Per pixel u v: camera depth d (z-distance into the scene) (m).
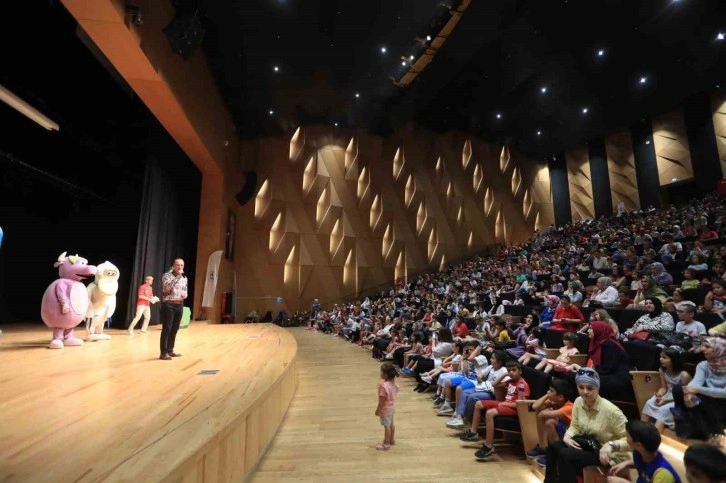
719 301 5.18
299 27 11.70
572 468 2.61
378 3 11.59
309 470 3.25
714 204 13.94
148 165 9.99
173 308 5.08
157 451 2.04
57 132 7.53
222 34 10.88
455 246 21.34
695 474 1.45
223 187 13.74
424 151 21.75
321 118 18.77
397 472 3.22
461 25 13.09
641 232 12.53
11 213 9.60
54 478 1.72
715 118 17.08
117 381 3.69
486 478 3.13
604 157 21.39
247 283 16.62
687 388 3.10
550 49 14.80
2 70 5.93
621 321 5.72
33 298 10.09
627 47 14.73
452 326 8.61
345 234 18.89
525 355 5.19
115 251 10.23
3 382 3.58
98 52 7.44
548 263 12.09
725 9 12.69
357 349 10.78
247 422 3.11
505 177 23.58
